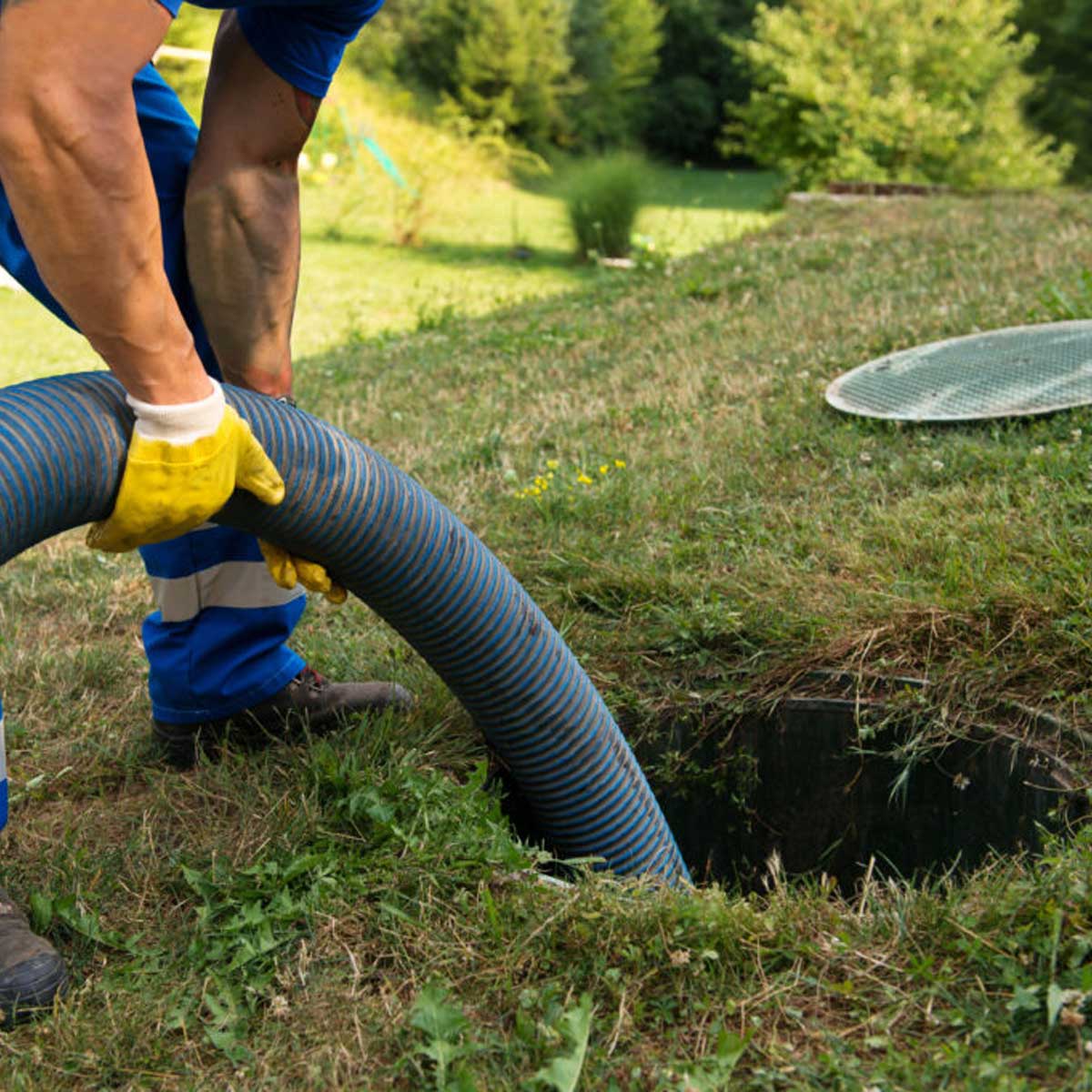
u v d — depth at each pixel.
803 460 4.26
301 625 3.43
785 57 15.81
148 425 1.91
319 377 7.15
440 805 2.28
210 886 2.14
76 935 2.10
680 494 4.06
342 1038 1.80
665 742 3.00
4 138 1.64
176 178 2.46
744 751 2.96
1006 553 3.06
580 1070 1.65
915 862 2.80
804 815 2.93
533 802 2.61
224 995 1.90
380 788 2.31
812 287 7.34
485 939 1.96
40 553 4.41
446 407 5.79
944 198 10.52
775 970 1.87
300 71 2.33
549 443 4.95
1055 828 2.39
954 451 3.93
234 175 2.37
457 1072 1.67
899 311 6.18
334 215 18.72
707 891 2.15
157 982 1.96
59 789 2.70
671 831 3.00
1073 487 3.46
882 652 2.89
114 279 1.75
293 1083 1.74
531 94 26.22
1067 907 1.82
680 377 5.61
